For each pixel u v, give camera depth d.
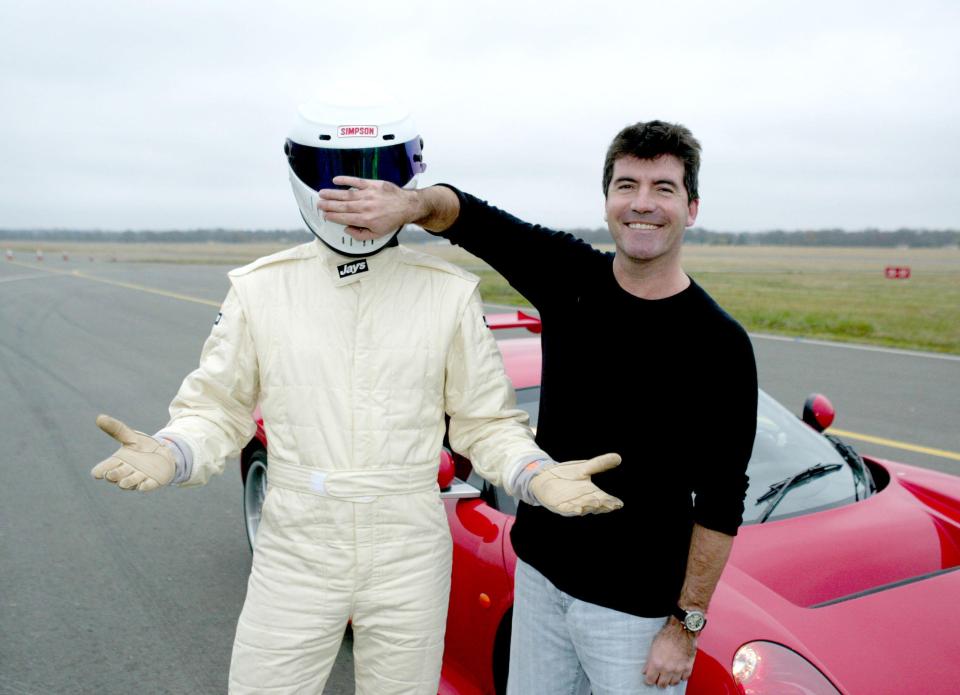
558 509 1.55
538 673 2.08
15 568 4.34
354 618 1.86
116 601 3.94
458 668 2.84
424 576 1.84
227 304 1.85
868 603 2.20
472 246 2.04
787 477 2.86
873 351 11.70
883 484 3.08
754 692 1.89
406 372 1.80
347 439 1.78
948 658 2.01
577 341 1.96
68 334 14.34
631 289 1.92
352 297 1.80
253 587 1.84
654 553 1.88
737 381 1.82
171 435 1.67
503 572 2.56
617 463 1.55
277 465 1.83
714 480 1.83
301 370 1.79
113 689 3.18
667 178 1.82
